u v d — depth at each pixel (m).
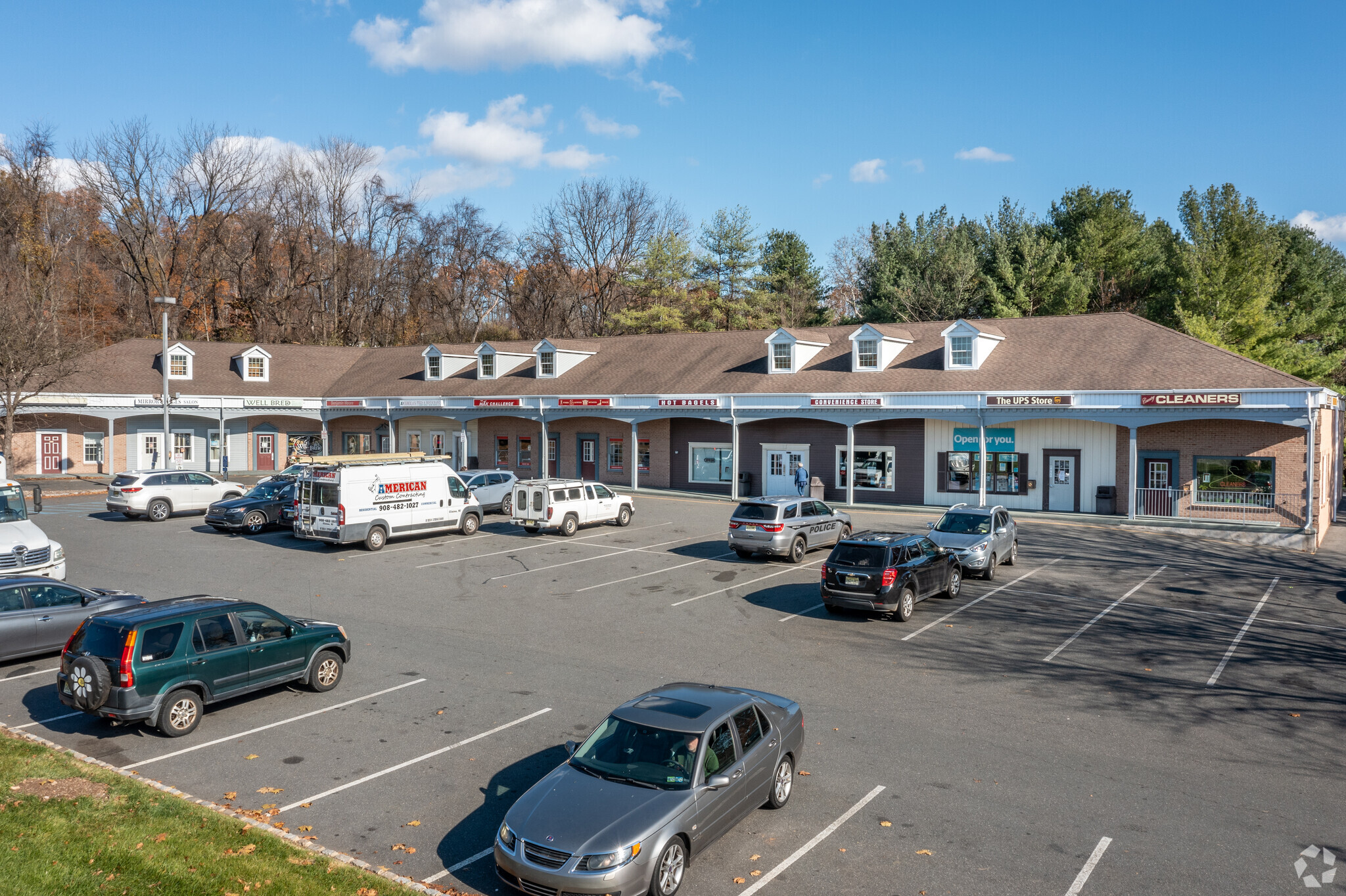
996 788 10.58
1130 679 14.95
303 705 13.34
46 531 29.83
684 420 43.09
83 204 71.88
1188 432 31.22
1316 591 21.77
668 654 16.06
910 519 32.75
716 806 8.73
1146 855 8.98
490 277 80.94
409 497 27.73
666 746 8.93
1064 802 10.21
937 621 18.66
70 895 7.70
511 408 45.44
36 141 67.50
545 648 16.41
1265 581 22.86
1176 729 12.66
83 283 70.12
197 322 72.25
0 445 45.91
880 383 37.12
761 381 40.44
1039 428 34.34
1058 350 35.59
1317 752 11.86
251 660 12.92
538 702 13.48
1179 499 31.41
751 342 45.31
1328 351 57.25
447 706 13.28
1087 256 57.22
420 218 78.69
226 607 12.92
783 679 14.74
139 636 11.85
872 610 18.28
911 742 12.00
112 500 32.34
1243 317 47.44
